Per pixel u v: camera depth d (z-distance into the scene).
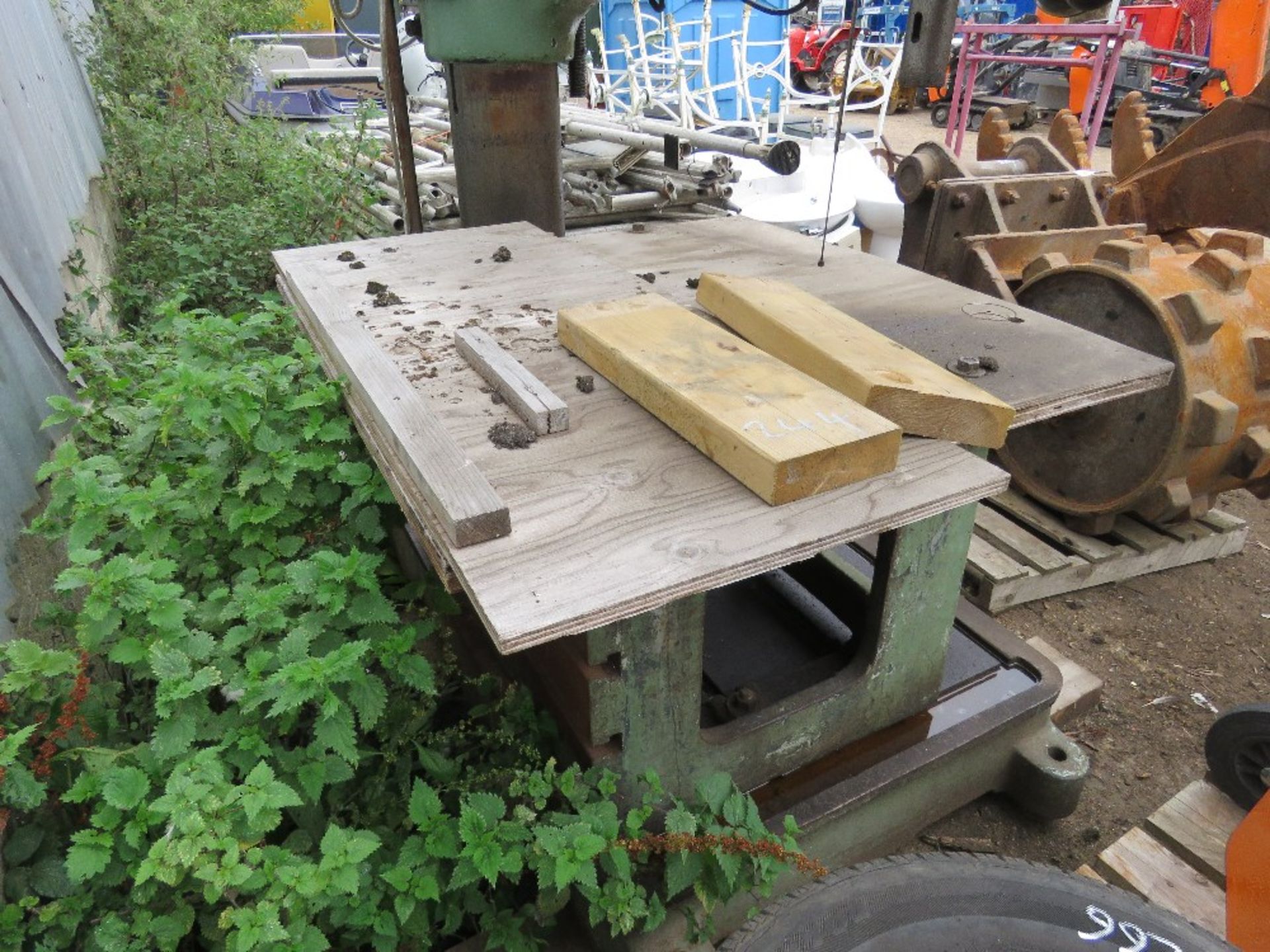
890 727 1.80
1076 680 2.38
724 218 2.83
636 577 1.02
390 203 4.10
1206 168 3.51
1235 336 2.44
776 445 1.15
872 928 1.36
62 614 1.67
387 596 1.97
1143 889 1.76
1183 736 2.36
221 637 1.67
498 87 2.57
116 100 5.06
